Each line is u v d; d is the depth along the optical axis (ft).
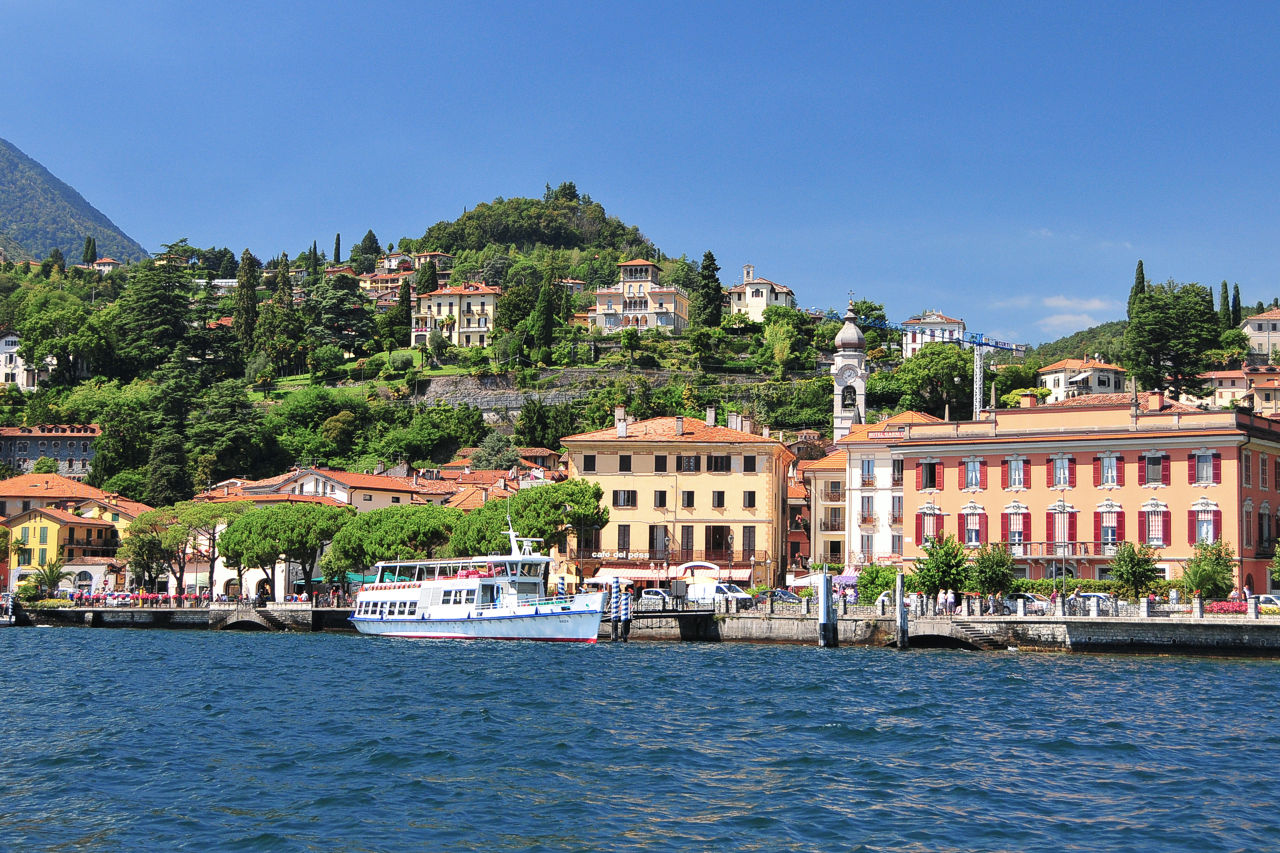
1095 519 309.01
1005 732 154.51
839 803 116.57
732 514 365.40
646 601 301.02
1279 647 240.94
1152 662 239.50
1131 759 137.18
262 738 150.82
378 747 143.84
